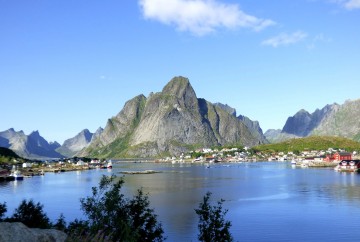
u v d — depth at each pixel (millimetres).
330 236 55344
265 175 190000
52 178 198625
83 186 145875
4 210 41375
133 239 28422
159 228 34531
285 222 64875
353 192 104125
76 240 24781
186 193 111875
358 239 53531
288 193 105875
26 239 21562
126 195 105875
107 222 31250
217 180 163125
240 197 99625
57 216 73250
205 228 31797
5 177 188375
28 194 118750
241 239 54531
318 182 138750
